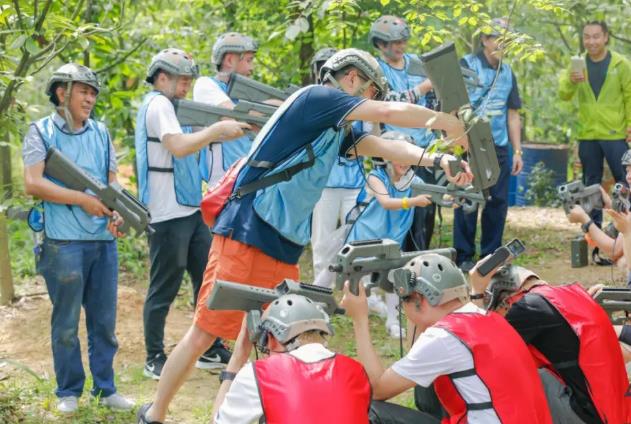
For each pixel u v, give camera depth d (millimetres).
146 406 5613
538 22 10883
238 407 4020
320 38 10766
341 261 4613
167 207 6754
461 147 5043
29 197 6047
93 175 6000
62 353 6000
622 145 10422
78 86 5871
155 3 11047
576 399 4848
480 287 4984
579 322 4793
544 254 10484
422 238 8422
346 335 7906
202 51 11414
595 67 10398
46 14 6367
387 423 4637
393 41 8422
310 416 3873
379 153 5148
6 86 6418
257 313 4355
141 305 8258
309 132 4848
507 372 4219
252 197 5016
